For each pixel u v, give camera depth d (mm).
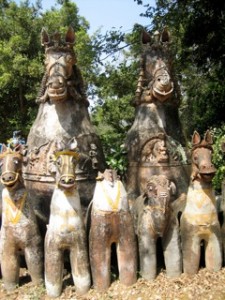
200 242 4410
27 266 4328
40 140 4832
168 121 5348
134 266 4223
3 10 18141
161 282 4238
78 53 11672
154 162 5117
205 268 4477
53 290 4047
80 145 4836
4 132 17719
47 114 4941
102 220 4105
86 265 4129
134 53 11750
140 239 4332
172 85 5215
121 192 4223
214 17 9602
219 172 7227
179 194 5027
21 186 4270
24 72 15656
